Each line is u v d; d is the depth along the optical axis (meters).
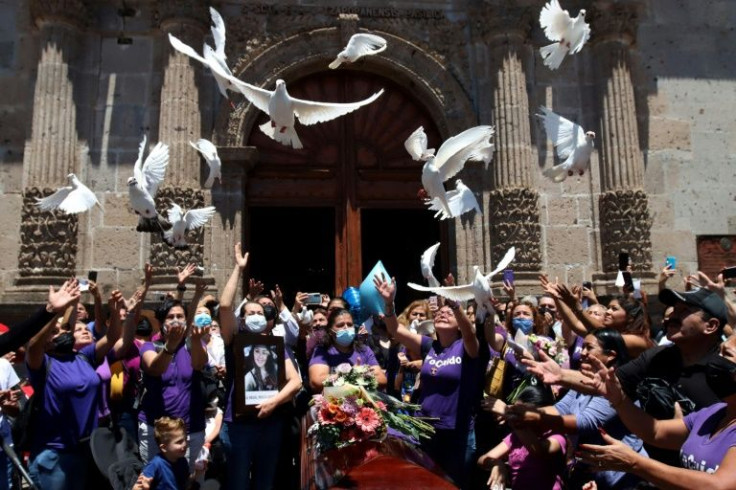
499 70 11.74
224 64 4.70
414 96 12.26
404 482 3.95
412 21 12.05
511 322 6.70
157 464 5.30
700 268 12.06
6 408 5.80
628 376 4.24
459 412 5.46
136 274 10.94
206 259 10.91
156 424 5.40
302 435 5.55
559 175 5.57
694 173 12.35
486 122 11.84
